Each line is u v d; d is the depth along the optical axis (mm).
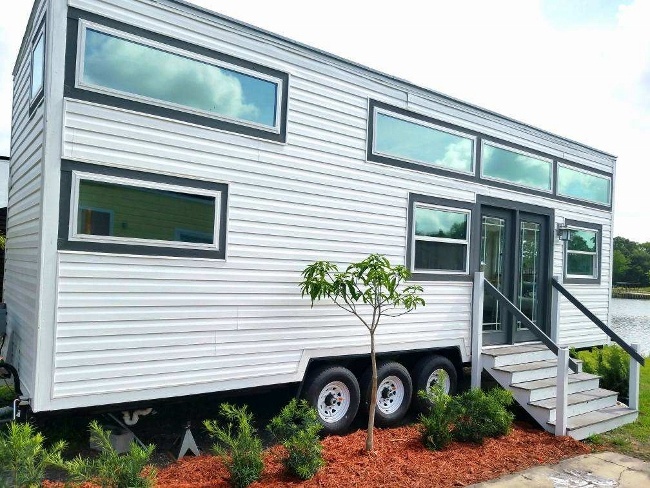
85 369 4215
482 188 7578
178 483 4211
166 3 4684
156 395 4582
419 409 6746
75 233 4176
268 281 5332
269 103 5375
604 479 4930
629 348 7340
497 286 7969
